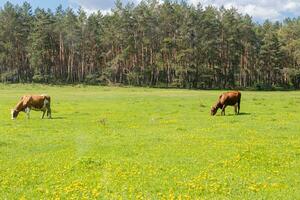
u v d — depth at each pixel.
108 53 113.81
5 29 118.06
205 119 36.12
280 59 123.88
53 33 118.44
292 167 18.38
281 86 126.62
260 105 48.31
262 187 15.16
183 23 116.69
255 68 125.94
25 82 113.75
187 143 24.38
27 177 16.97
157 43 119.00
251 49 122.69
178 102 52.41
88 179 16.53
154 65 116.56
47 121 35.84
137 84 113.62
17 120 37.06
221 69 119.19
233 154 21.16
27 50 114.44
